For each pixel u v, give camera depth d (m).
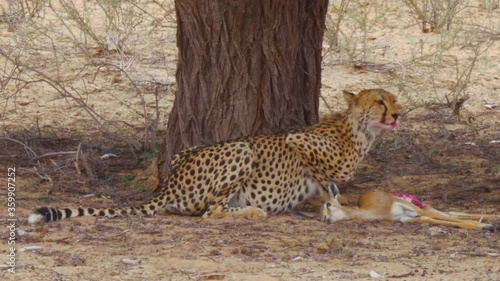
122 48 19.64
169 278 8.79
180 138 12.76
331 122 11.89
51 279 8.73
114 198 12.45
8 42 19.91
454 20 22.23
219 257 9.55
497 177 13.49
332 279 8.78
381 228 10.94
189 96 12.61
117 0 20.44
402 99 18.19
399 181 13.48
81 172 13.55
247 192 11.50
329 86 18.62
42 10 21.86
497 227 10.95
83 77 18.34
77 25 20.75
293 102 12.66
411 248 10.01
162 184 12.87
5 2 22.53
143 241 10.12
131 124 16.39
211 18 12.27
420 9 23.00
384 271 9.09
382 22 22.28
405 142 15.45
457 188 12.97
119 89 18.11
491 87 18.92
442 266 9.30
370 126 11.74
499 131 16.59
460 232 10.76
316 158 11.55
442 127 16.53
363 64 19.81
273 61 12.35
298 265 9.27
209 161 11.41
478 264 9.39
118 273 8.92
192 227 10.77
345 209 11.28
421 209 11.34
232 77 12.38
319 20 12.78
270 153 11.49
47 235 10.28
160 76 18.83
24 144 14.19
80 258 9.38
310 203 12.44
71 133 15.97
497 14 23.00
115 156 14.67
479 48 20.25
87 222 10.88
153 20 20.78
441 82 19.03
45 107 17.25
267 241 10.22
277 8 12.21
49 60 19.16
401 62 19.81
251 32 12.24
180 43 12.64
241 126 12.41
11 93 17.61
